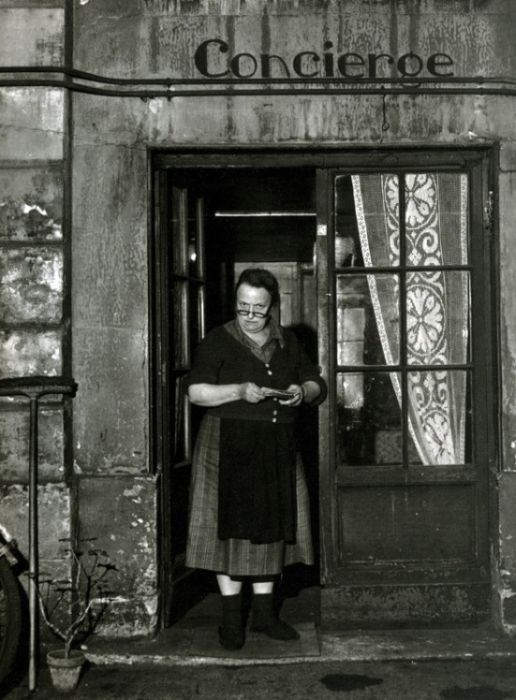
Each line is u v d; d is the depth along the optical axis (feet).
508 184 14.39
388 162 14.83
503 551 14.28
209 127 14.32
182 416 15.81
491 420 14.71
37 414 13.11
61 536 13.84
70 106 14.23
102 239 14.24
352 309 15.03
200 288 16.69
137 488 14.07
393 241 15.02
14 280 14.02
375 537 14.84
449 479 14.80
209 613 15.60
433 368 14.93
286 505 13.39
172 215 15.40
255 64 14.34
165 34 14.34
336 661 13.44
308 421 25.11
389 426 14.94
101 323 14.21
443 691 12.39
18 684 12.85
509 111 14.42
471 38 14.43
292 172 15.16
